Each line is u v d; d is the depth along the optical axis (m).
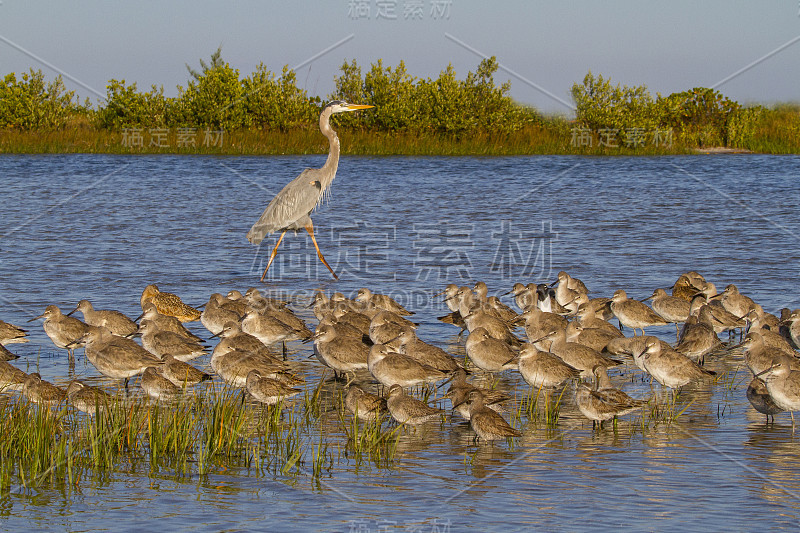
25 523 10.05
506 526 10.00
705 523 10.05
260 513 10.38
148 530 9.89
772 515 10.24
